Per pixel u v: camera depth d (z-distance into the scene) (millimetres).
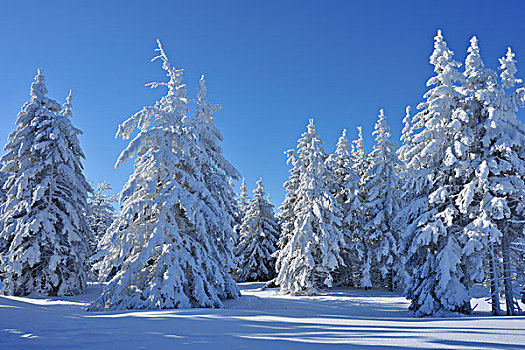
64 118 22984
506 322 8117
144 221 15898
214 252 17188
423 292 14094
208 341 5586
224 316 9969
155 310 12164
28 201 20625
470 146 15031
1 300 11992
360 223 29109
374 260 27734
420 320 9891
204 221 15430
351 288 28656
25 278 19922
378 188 27672
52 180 21562
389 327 7477
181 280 13945
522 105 14703
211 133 19594
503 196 14039
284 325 7977
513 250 14352
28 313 9453
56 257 19812
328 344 5098
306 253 24969
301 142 31734
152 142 15898
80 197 22938
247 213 43031
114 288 13555
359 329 7066
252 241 41406
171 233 14883
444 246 14242
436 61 16344
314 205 25766
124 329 7039
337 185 31578
